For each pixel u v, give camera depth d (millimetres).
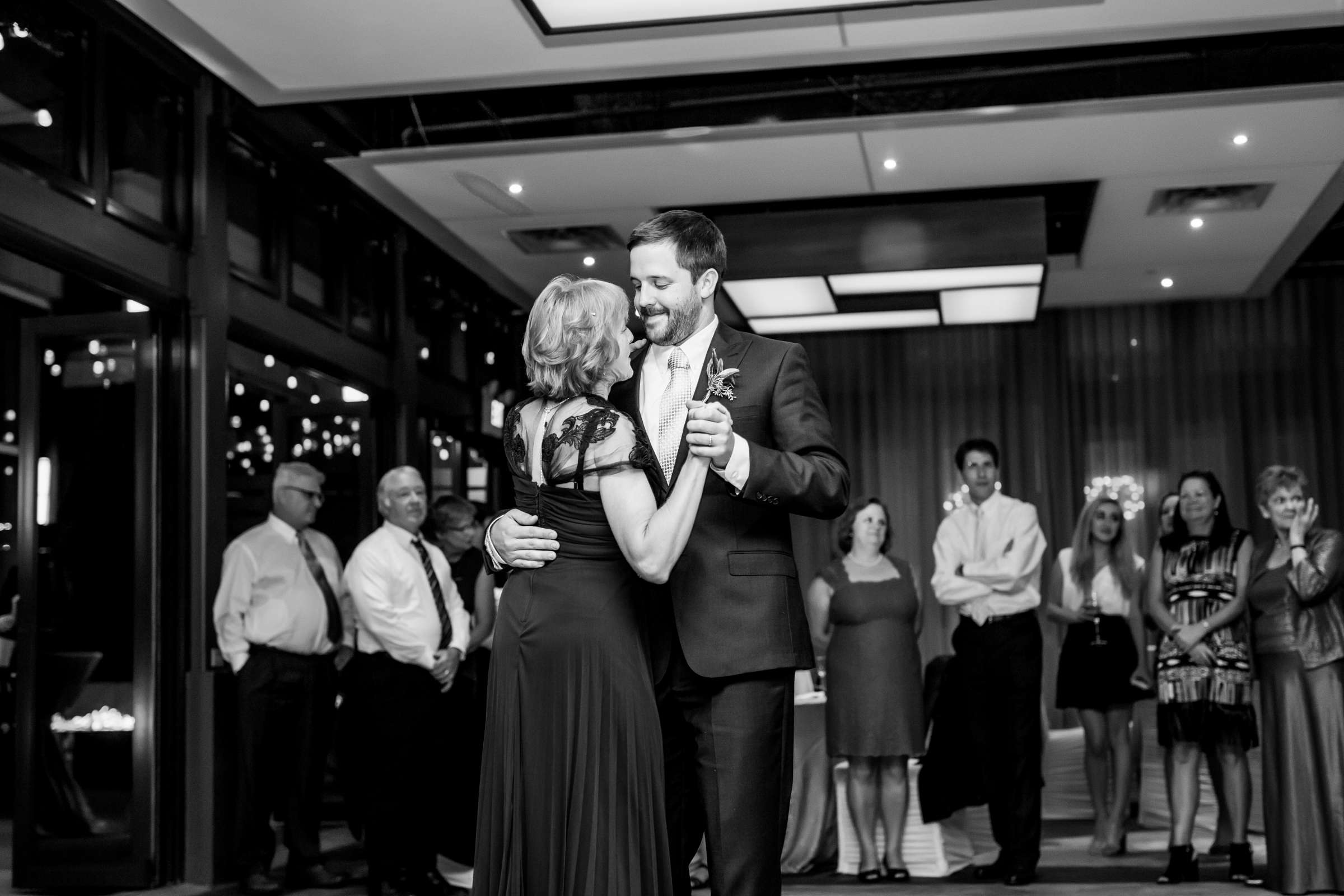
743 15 5297
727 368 2791
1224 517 5648
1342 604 5199
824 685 6395
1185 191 7676
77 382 5734
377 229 7969
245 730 5605
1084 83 6184
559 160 6824
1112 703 6234
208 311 5941
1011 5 5309
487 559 2713
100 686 5602
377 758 5371
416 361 8352
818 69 6348
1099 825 6316
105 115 5375
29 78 4977
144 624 5602
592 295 2625
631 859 2500
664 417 2811
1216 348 10891
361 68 5930
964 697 5664
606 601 2555
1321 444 10656
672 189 7301
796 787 6105
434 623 5457
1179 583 5594
